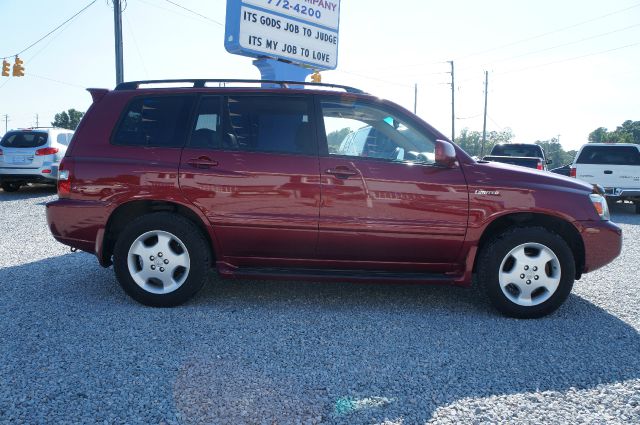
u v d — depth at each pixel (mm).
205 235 4547
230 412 2699
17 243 7375
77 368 3178
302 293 4996
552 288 4336
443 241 4340
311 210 4312
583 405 2859
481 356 3516
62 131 15172
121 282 4391
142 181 4344
